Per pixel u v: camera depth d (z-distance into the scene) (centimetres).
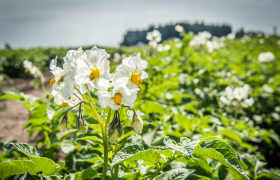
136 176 186
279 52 1371
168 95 473
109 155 225
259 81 695
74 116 323
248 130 426
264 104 593
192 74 644
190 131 362
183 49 820
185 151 146
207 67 627
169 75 576
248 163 281
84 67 153
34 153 191
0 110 785
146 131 331
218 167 261
